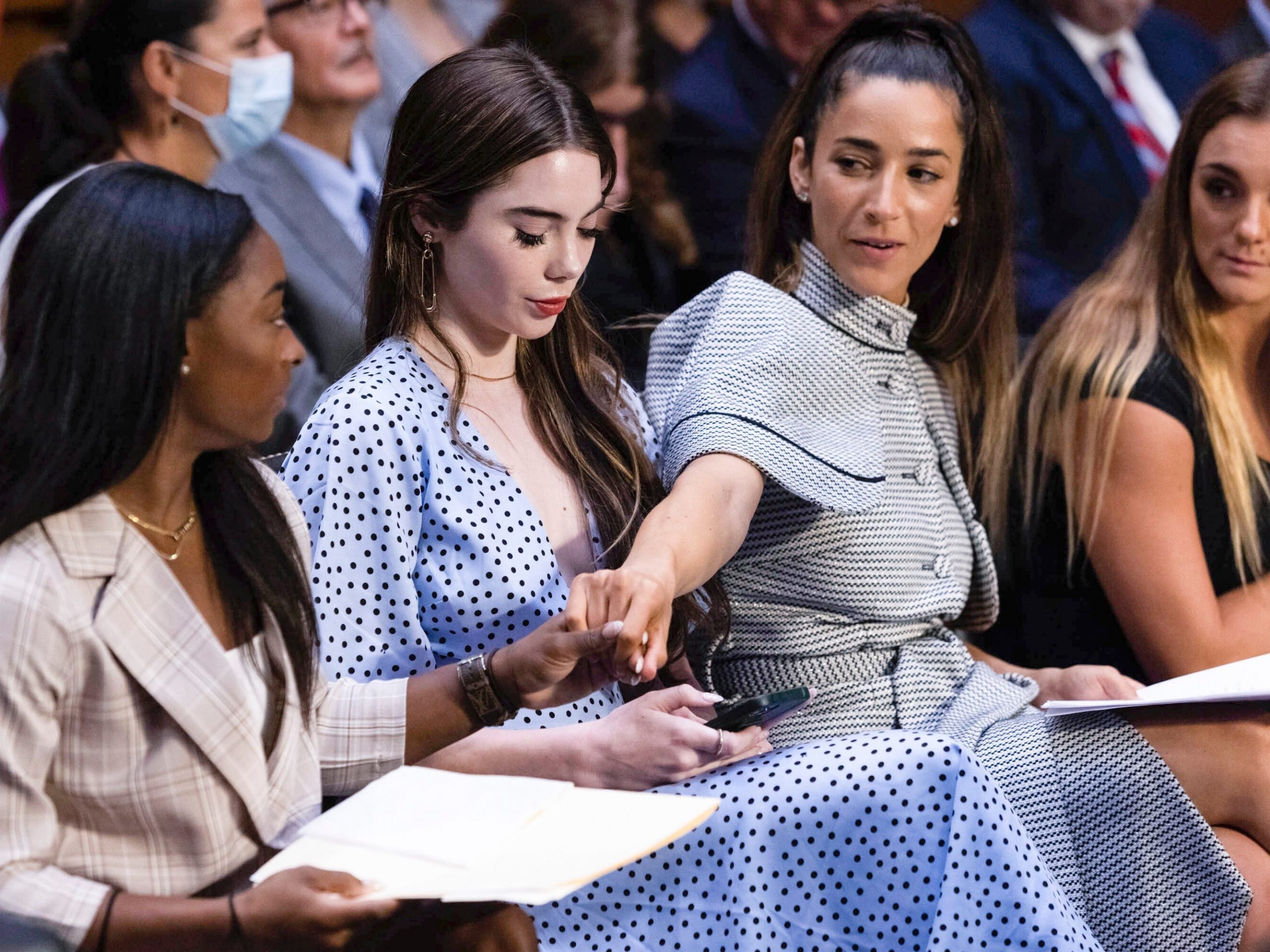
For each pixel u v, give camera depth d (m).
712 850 5.80
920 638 7.62
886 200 7.25
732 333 7.28
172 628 4.95
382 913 4.59
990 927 5.54
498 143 6.29
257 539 5.32
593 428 7.04
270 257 5.08
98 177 4.91
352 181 12.01
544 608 6.50
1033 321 13.34
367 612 6.20
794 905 5.77
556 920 5.93
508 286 6.40
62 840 4.91
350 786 5.81
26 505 4.72
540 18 12.33
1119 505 8.48
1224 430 8.63
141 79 10.17
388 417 6.29
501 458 6.68
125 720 4.87
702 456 6.78
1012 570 8.91
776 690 7.34
